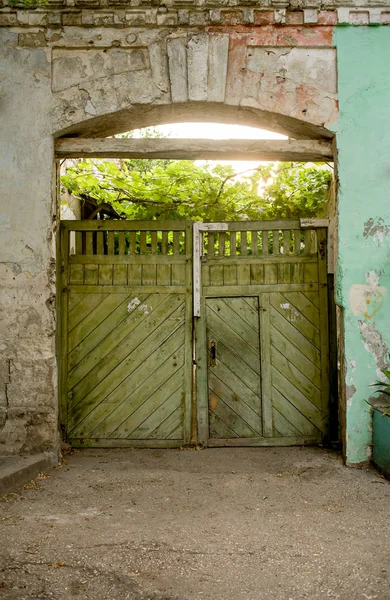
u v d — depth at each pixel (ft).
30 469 18.02
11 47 20.16
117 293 22.53
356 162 20.25
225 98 20.39
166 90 20.33
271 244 25.52
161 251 23.34
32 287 19.88
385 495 16.70
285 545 13.00
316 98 20.39
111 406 22.31
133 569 11.75
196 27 20.38
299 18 20.45
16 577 11.35
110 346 22.45
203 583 11.23
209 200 25.72
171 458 20.79
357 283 20.04
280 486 17.57
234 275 22.62
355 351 19.93
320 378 22.34
